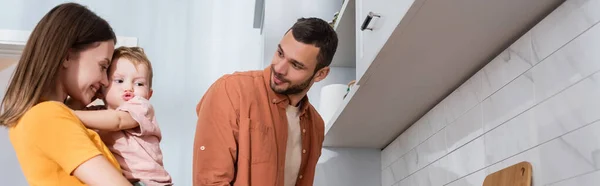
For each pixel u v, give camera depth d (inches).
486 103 72.5
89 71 50.8
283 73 69.2
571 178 54.9
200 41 114.2
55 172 46.2
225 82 69.6
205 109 67.9
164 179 54.4
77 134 46.1
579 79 54.2
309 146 78.6
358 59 78.8
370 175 112.9
